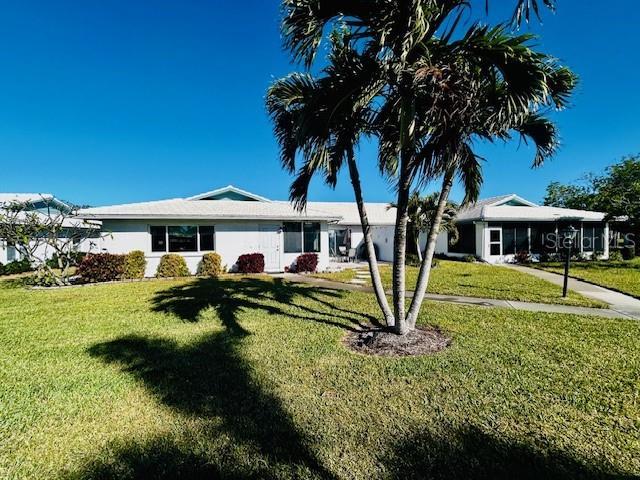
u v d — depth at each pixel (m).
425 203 17.12
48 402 3.42
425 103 3.94
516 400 3.28
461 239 21.20
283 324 6.25
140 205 15.14
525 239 19.83
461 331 5.60
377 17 4.12
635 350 4.63
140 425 2.98
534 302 8.15
